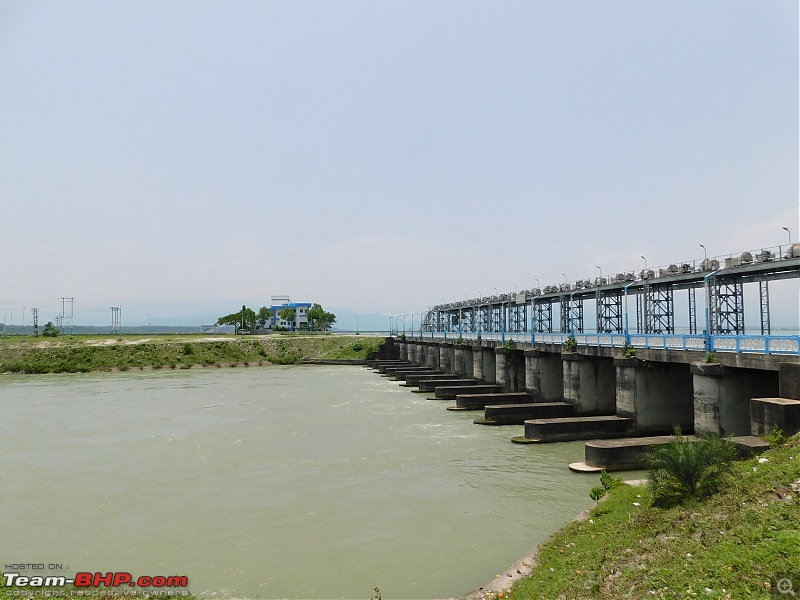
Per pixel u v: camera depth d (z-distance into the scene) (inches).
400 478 1215.6
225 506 1053.8
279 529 935.0
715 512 649.0
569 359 1862.7
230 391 2797.7
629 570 576.4
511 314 3462.1
